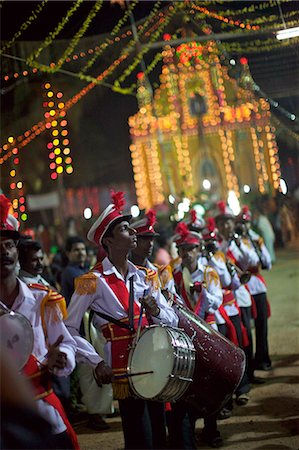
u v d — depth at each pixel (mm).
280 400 8102
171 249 9875
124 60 16016
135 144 34312
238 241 9258
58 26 11156
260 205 27672
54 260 10758
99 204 34531
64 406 7727
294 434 6852
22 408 2730
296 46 11078
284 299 15469
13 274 4492
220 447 6680
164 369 4855
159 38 16016
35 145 22594
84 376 7688
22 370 4359
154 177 34938
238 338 8352
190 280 7047
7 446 2730
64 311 4570
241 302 8938
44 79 14281
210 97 33781
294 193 21953
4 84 12344
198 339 5227
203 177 34312
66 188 32781
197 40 15234
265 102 16141
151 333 5012
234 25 11836
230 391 5285
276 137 27875
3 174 14250
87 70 15344
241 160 32562
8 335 4320
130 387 5000
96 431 7777
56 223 28078
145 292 5336
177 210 22453
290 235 26781
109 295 5203
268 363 9602
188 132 34688
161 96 34406
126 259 5395
